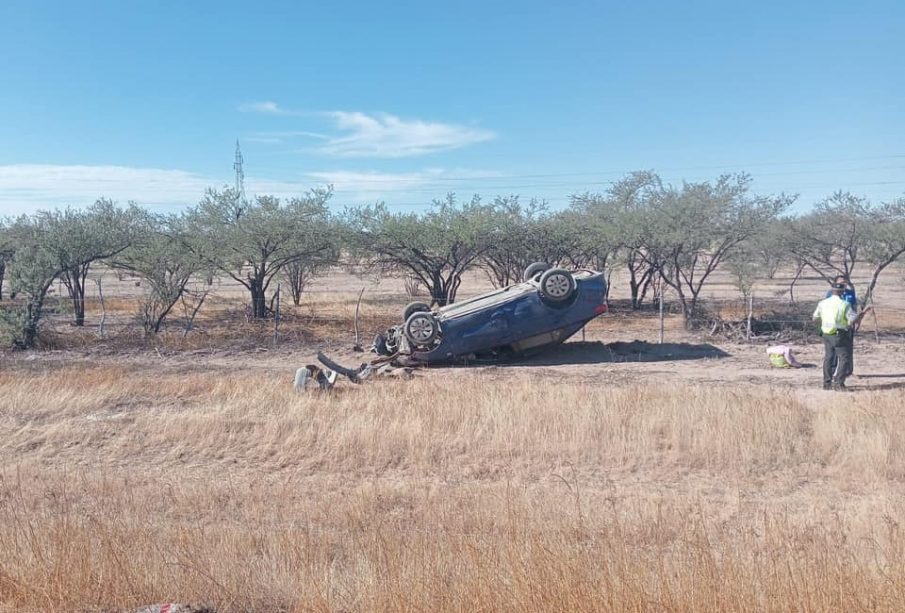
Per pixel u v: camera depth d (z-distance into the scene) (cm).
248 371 1812
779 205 2341
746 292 2709
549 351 2012
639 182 2953
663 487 933
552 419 1141
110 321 2780
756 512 802
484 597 489
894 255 2405
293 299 3350
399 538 654
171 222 2589
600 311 1886
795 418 1117
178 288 2459
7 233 2991
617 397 1243
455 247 2683
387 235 2638
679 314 2756
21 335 2150
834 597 475
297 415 1209
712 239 2422
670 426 1107
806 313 2603
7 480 938
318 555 633
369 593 510
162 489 898
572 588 490
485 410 1181
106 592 532
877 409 1127
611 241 2578
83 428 1189
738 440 1047
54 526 652
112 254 2388
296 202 2662
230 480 941
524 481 963
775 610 470
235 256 2639
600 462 1034
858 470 969
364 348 2136
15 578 538
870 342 2078
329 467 1036
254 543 677
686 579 502
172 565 579
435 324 1828
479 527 717
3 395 1375
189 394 1410
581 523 687
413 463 1040
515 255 2878
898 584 488
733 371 1727
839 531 662
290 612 527
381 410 1217
